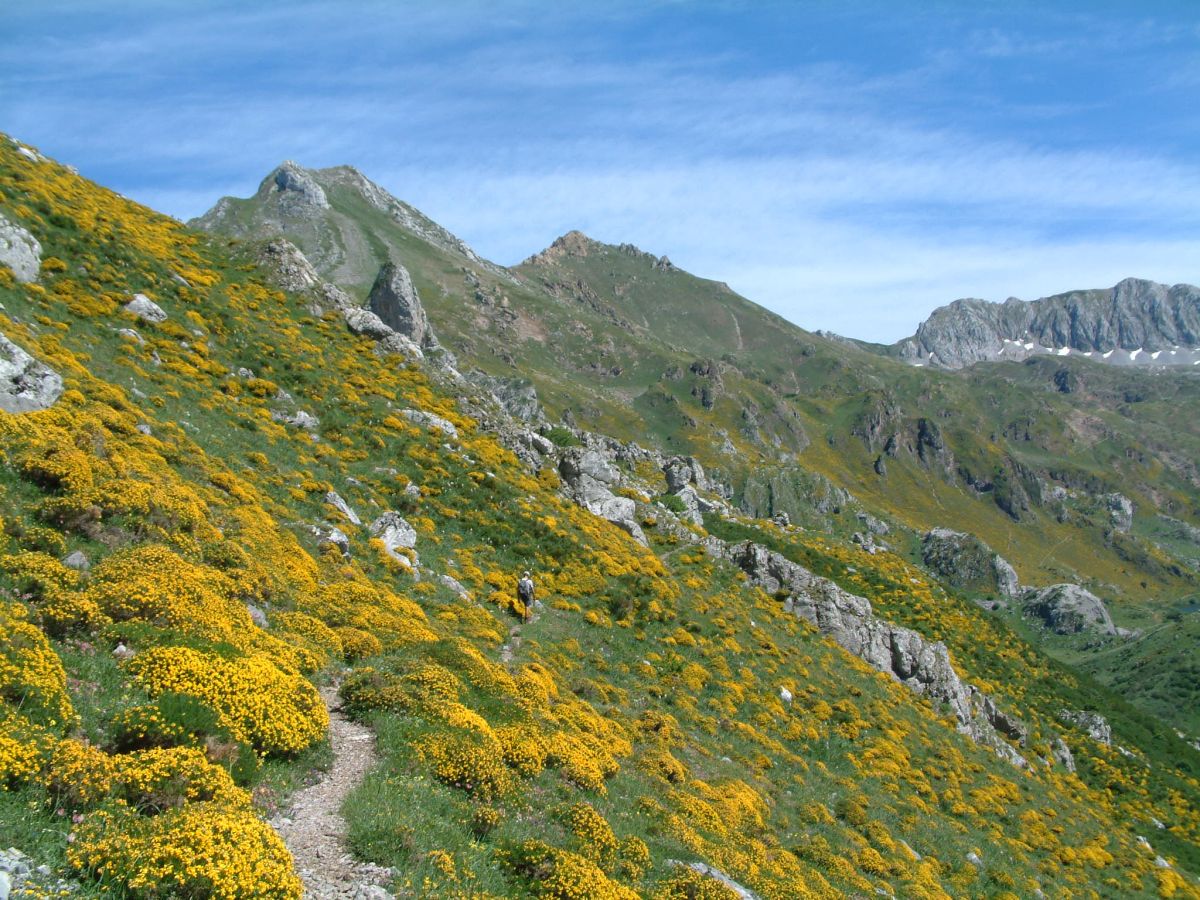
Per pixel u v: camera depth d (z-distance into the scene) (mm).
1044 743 80125
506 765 21797
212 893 10953
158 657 16797
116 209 71375
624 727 34062
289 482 42906
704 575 65000
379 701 21672
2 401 28344
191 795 12922
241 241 80375
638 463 112312
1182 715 176250
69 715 13688
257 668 18172
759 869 25328
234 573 25609
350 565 36375
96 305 50031
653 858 20891
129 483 25438
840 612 68438
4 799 11266
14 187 55969
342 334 72250
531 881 16234
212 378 52594
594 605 50438
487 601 43750
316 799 16375
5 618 15164
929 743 56781
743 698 47875
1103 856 53656
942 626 99625
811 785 41094
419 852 15172
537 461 70250
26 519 21328
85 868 10773
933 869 38312
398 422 60344
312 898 12859
